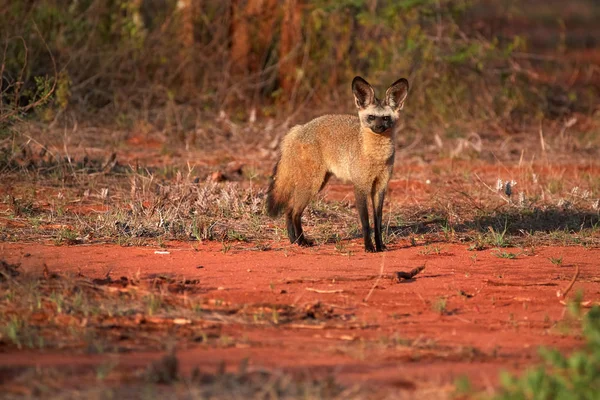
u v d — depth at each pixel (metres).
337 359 7.40
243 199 14.44
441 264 11.27
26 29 20.81
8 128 16.17
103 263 10.77
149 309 8.66
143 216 13.30
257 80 24.42
